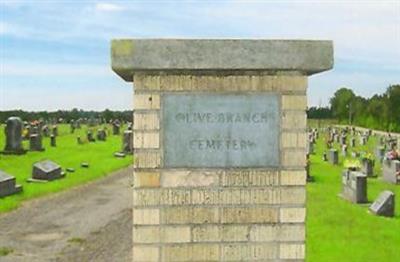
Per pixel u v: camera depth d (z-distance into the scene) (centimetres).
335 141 5459
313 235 1423
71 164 3117
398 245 1333
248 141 623
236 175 622
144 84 616
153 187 618
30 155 3350
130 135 3844
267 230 623
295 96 624
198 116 620
